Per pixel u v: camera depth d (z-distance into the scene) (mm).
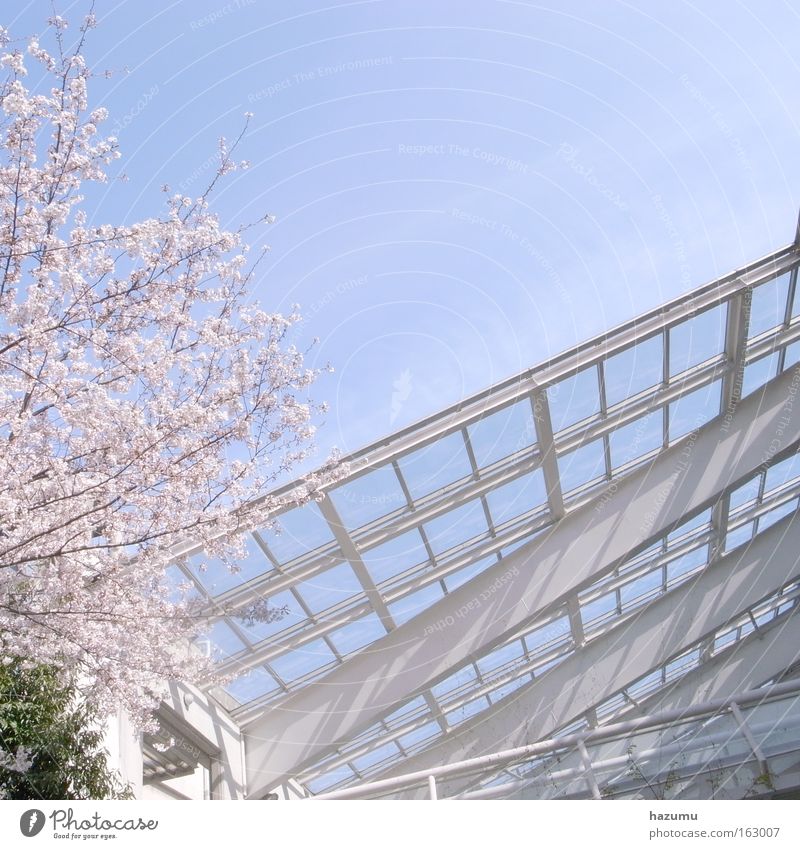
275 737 15289
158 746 12078
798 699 11016
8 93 5977
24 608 6672
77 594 6789
